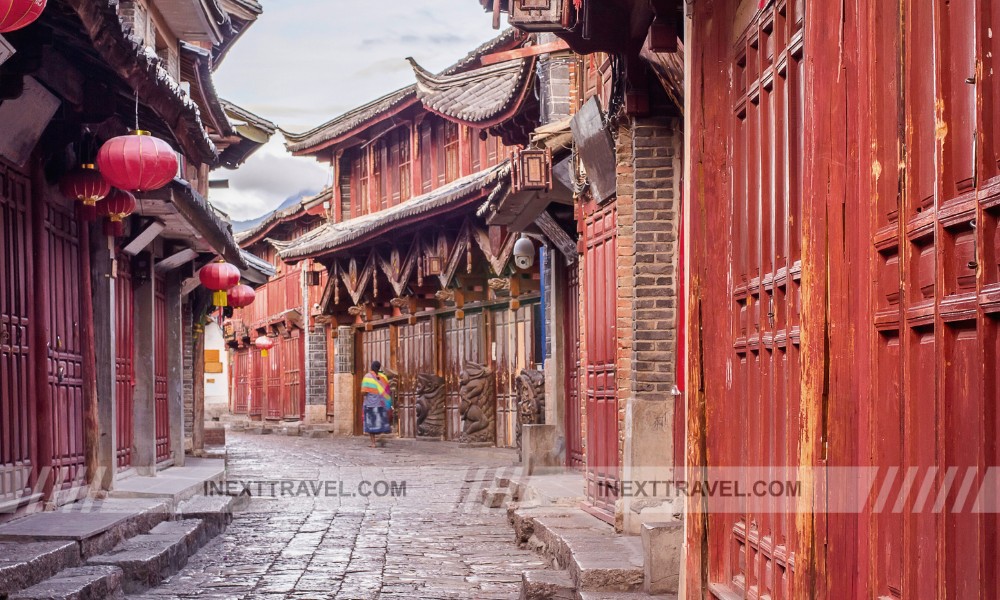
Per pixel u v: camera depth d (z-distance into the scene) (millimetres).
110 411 12305
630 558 8227
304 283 38250
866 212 3832
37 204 10227
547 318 17578
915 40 3432
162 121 11086
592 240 11445
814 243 4066
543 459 15922
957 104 3135
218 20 17297
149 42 15469
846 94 3955
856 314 3926
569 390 16297
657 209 9484
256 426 45062
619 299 9953
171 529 10906
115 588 8195
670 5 7711
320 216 38031
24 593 7168
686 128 6781
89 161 11422
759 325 5316
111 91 10203
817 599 4047
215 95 18859
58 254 11039
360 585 9359
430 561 10672
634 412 9406
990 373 2945
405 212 25188
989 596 2910
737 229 5871
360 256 31031
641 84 9359
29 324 10031
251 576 9758
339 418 34406
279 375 42906
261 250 45562
